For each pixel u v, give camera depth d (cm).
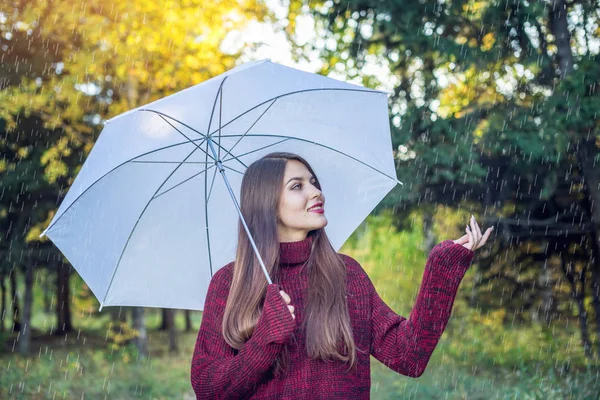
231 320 254
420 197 1044
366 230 1289
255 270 258
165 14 1471
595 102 916
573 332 1255
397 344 252
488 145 967
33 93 1487
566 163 1000
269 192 262
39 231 1656
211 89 281
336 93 304
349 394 244
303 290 254
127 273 298
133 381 1388
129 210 290
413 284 2016
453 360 1329
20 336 1928
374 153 312
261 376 238
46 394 1277
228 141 298
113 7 1457
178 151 291
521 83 1055
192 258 303
